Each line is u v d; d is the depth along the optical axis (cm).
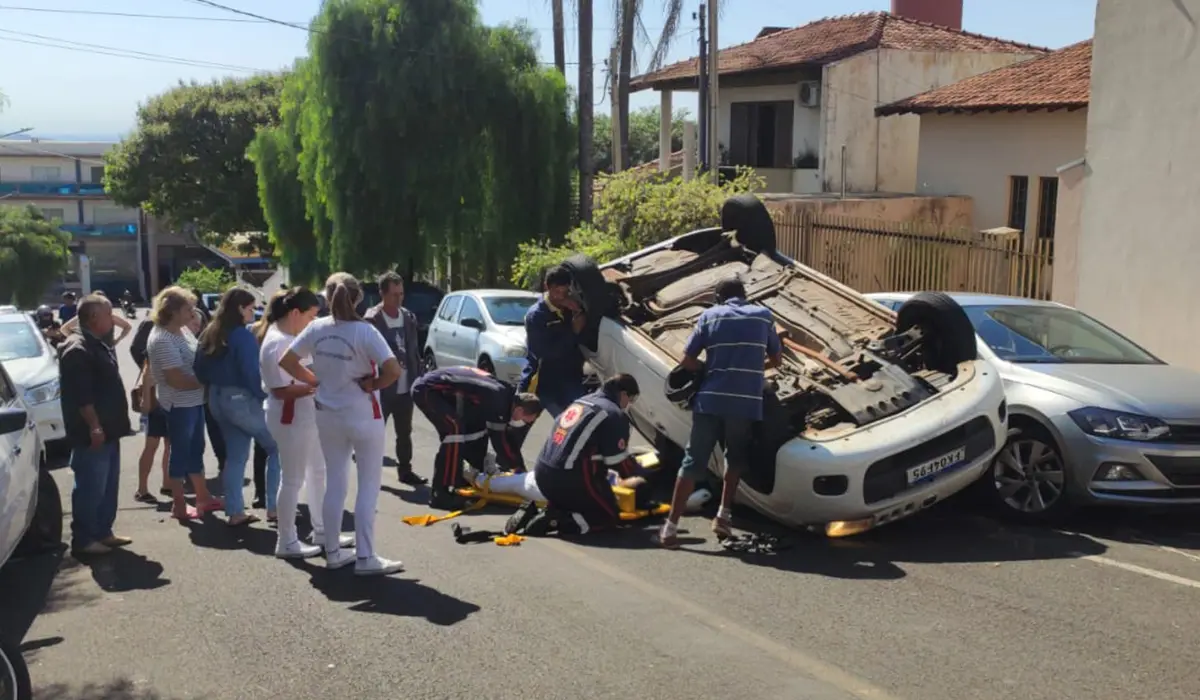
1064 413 727
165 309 780
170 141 4300
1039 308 891
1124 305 1184
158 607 592
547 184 2325
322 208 2458
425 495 873
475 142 2283
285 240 2731
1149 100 1143
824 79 2353
